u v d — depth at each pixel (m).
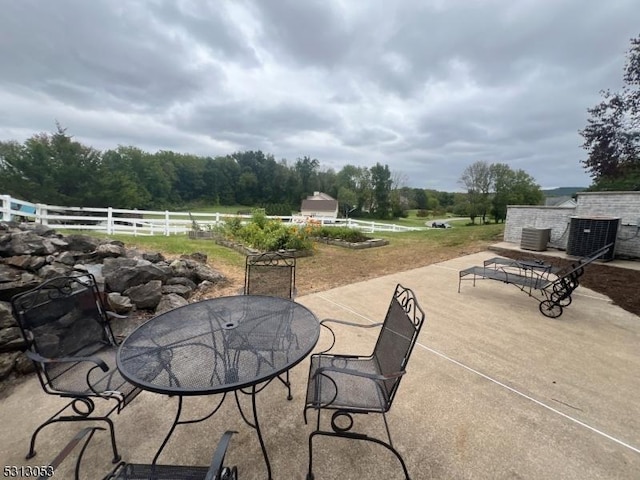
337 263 7.39
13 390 2.42
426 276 6.14
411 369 2.80
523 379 2.64
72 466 1.76
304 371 2.76
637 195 6.96
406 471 1.63
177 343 1.89
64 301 2.10
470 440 1.98
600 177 11.14
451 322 3.87
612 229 6.80
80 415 1.84
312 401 1.80
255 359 1.70
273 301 2.63
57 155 21.86
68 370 2.04
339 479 1.70
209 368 1.62
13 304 1.78
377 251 9.04
